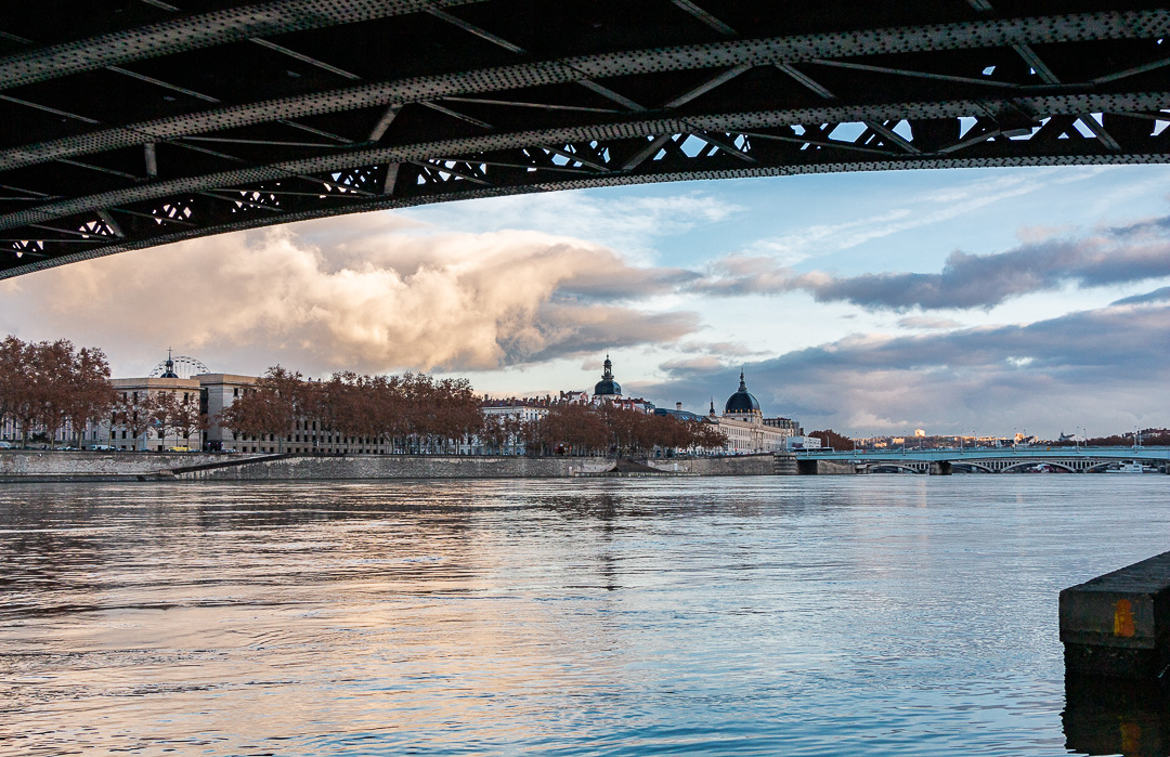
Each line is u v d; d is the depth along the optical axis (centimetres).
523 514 6212
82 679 1431
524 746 1093
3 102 3100
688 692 1338
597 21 2411
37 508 6575
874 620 1939
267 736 1134
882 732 1140
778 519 5775
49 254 4694
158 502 7581
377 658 1570
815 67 2684
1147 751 1062
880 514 6431
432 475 19100
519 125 2989
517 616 1992
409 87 2564
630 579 2653
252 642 1712
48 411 14962
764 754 1060
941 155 3023
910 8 2147
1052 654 1591
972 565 3039
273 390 19312
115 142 3016
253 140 3095
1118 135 2891
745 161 3191
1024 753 1059
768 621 1923
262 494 9600
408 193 3712
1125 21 2072
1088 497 10256
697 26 2288
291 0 2119
